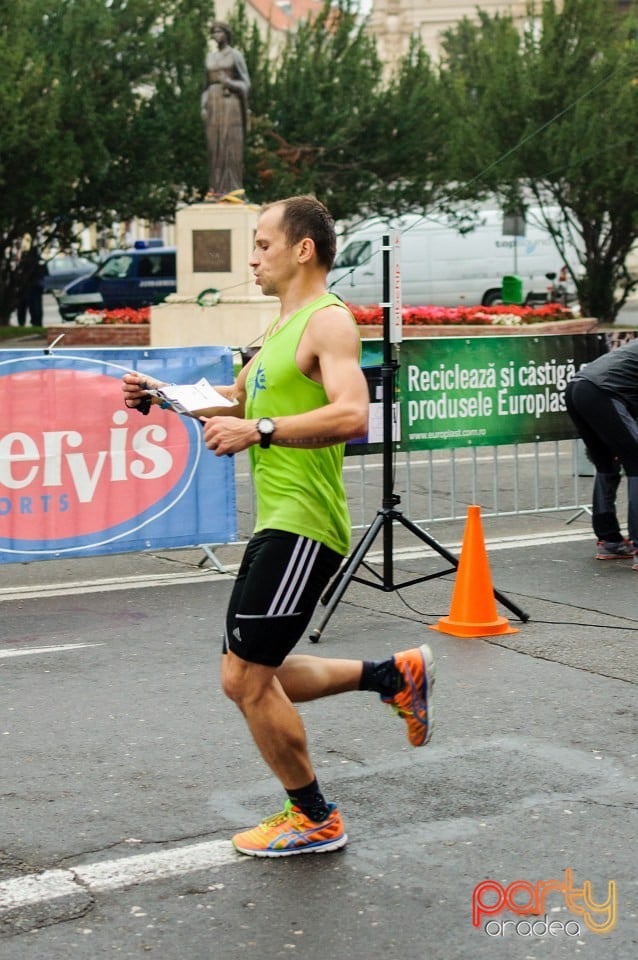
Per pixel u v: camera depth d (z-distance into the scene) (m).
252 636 4.27
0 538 8.67
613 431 8.95
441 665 6.85
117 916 4.08
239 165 25.19
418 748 5.59
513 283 28.91
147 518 9.05
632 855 4.50
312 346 4.21
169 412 9.02
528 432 11.01
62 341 26.16
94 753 5.55
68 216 31.84
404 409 10.38
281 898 4.19
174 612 8.00
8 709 6.14
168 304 24.41
